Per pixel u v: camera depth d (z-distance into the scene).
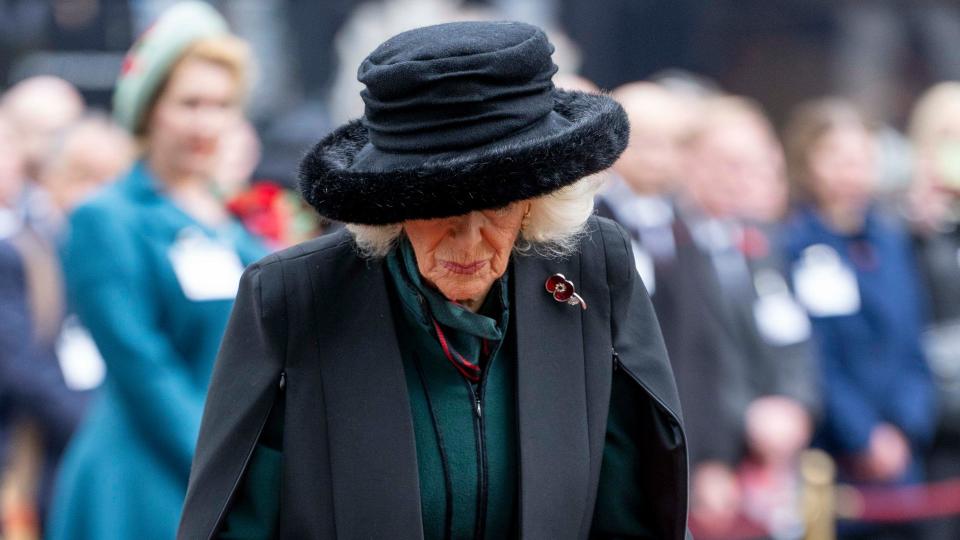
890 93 41.47
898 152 29.45
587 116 8.34
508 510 8.87
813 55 41.25
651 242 17.28
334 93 34.59
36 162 23.84
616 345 8.96
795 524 18.62
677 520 9.06
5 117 23.97
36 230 20.52
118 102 14.92
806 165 20.80
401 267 8.70
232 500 8.70
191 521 8.73
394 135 8.09
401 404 8.60
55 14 33.31
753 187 20.22
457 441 8.76
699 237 18.48
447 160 7.85
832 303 20.23
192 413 14.27
